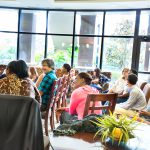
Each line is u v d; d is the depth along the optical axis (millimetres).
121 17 7527
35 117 1386
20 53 8594
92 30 7953
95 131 1849
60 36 8289
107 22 7742
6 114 1396
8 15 8461
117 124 1615
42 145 1429
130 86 4758
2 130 1406
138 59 7281
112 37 7699
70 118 3051
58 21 8266
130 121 1654
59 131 1802
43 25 8375
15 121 1395
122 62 7578
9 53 8602
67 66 5523
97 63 7949
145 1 6254
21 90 2357
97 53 7938
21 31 8484
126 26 7465
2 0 7305
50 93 3570
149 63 7129
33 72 5328
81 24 8062
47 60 3727
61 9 8117
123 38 7531
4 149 1406
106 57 7820
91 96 2383
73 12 8109
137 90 4191
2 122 1400
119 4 6848
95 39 7934
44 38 8414
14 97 1391
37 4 7656
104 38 7812
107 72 7043
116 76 7637
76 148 1526
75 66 8203
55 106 4094
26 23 8453
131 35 7391
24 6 8109
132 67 7363
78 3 7105
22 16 8445
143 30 7199
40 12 8352
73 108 2977
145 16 7148
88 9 7863
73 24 8141
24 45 8539
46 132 3562
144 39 7156
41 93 3596
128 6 7027
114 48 7684
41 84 3643
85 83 3061
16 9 8406
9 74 2426
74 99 2951
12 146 1398
